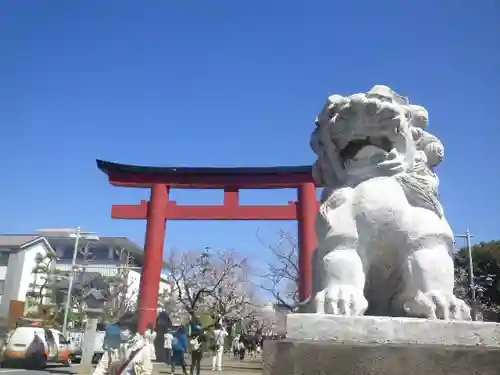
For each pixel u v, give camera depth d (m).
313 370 1.93
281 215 15.62
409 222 2.62
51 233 43.47
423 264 2.48
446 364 1.91
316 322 2.15
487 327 2.18
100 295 33.97
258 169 15.78
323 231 2.75
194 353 12.25
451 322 2.16
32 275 35.28
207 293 29.38
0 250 35.19
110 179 16.16
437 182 3.03
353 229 2.65
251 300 33.00
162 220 15.73
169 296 35.31
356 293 2.42
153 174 16.20
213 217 15.77
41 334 15.79
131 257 41.72
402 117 2.87
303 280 14.58
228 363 20.22
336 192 2.82
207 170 15.94
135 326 14.54
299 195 15.74
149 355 6.85
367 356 1.91
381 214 2.64
